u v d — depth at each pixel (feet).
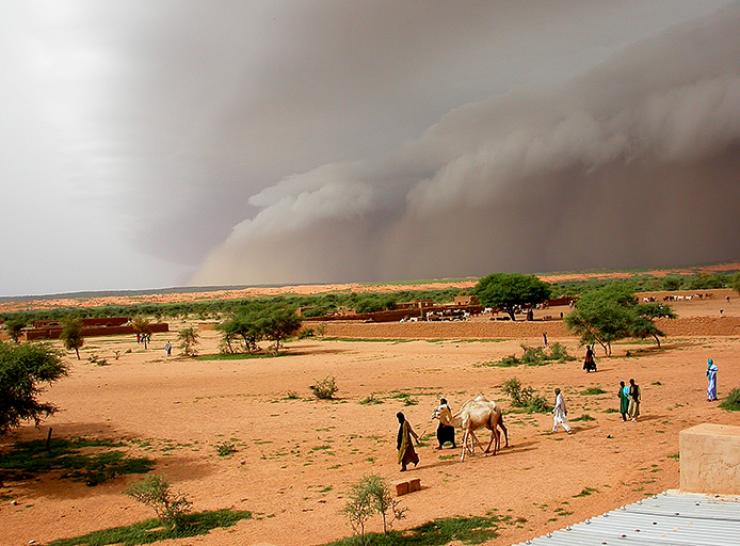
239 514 45.73
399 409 87.30
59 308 652.48
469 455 59.16
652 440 58.80
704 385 88.69
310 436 72.69
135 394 113.91
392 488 48.73
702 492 33.99
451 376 118.73
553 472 50.55
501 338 183.62
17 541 43.16
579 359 130.52
